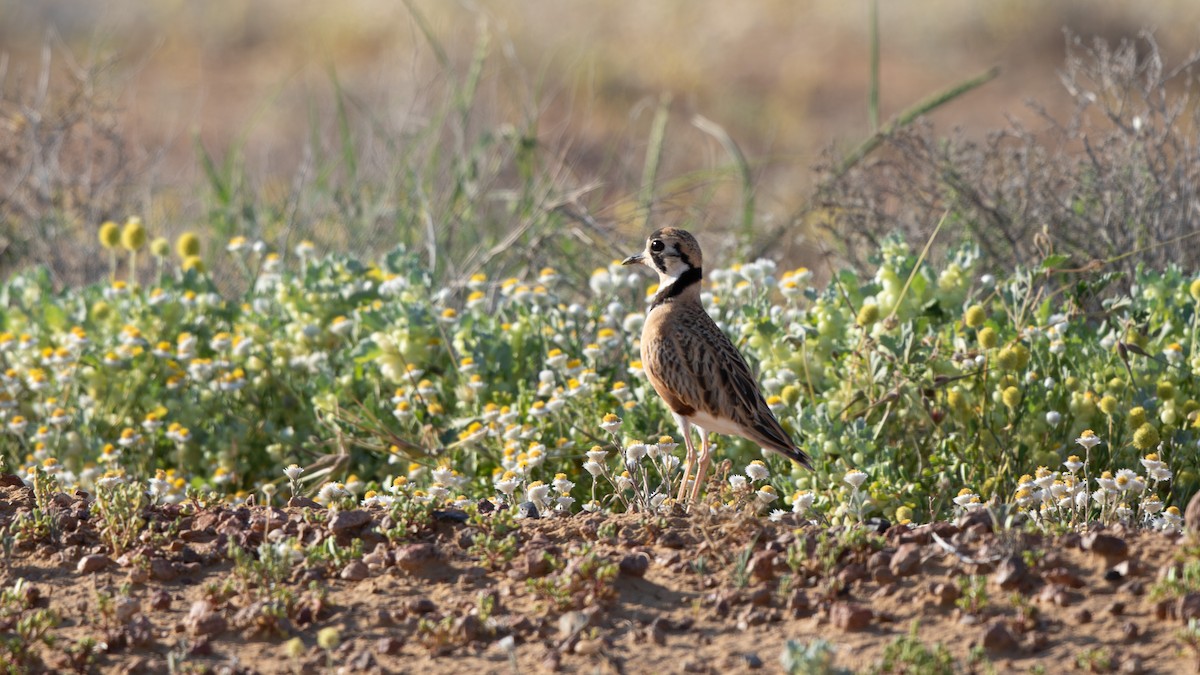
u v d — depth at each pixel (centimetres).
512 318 1394
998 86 3262
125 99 2948
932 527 788
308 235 1728
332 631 675
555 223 1672
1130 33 3322
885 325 1095
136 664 694
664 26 3675
